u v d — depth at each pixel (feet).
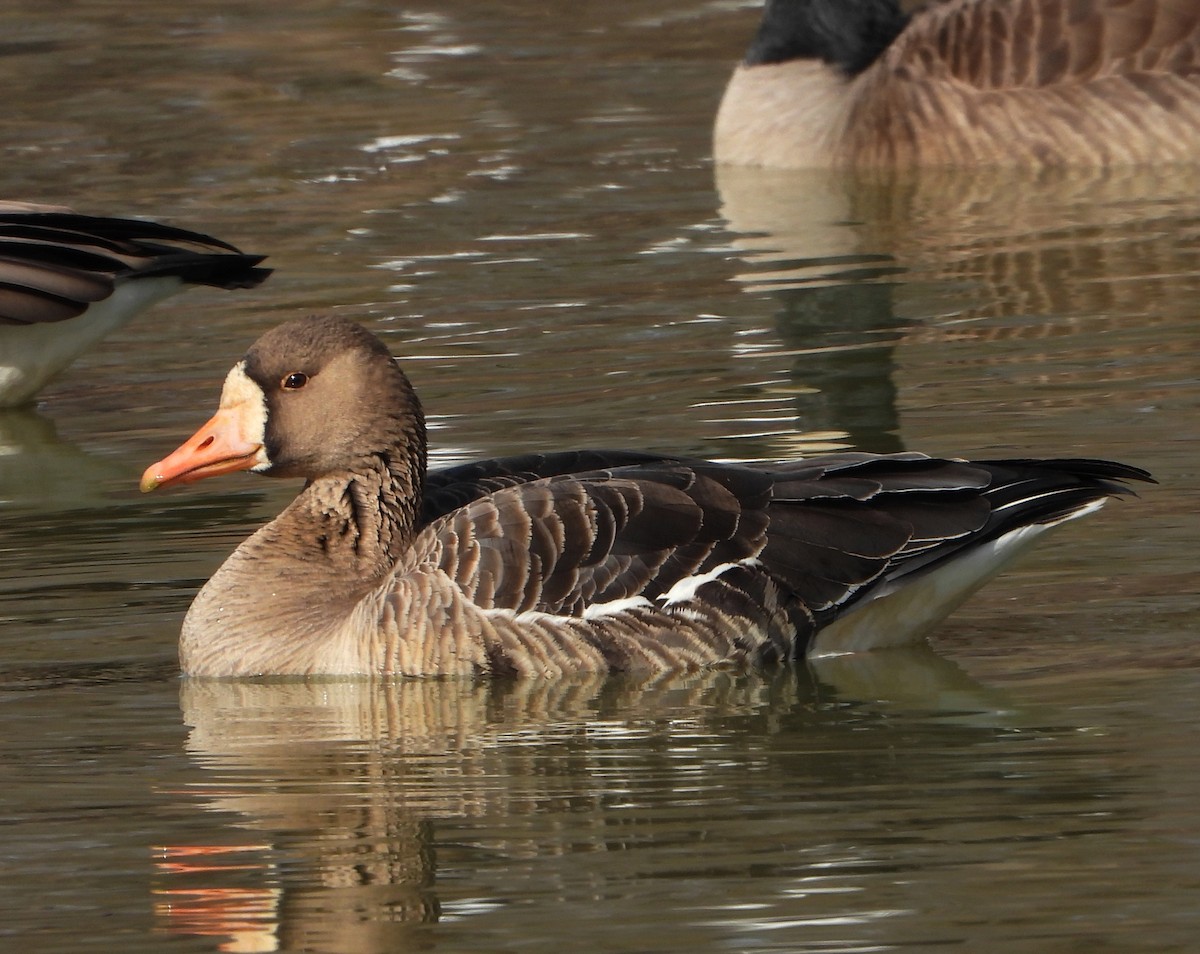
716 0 113.29
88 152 85.66
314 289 68.28
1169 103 80.64
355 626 41.04
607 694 40.04
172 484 43.06
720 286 66.64
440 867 31.81
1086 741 36.19
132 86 96.32
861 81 84.02
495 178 82.17
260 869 31.99
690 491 41.09
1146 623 42.01
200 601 42.39
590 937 29.19
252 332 65.21
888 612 41.37
